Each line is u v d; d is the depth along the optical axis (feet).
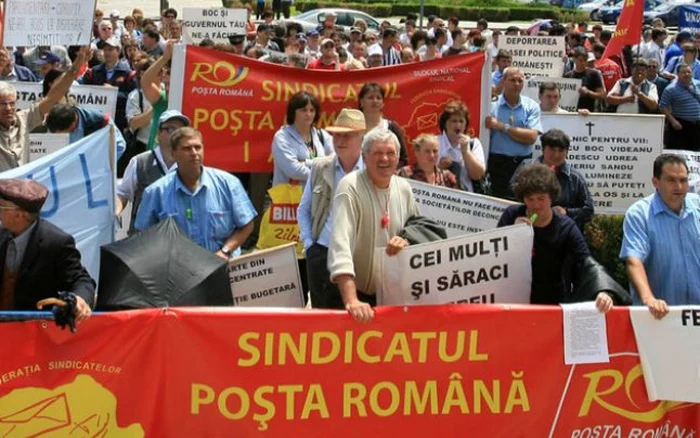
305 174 27.32
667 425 18.48
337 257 18.28
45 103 28.68
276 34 70.23
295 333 17.38
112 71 44.27
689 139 51.57
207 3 149.18
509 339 17.88
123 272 18.13
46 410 16.81
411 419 17.79
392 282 18.37
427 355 17.72
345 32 82.17
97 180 21.63
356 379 17.60
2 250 17.37
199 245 19.33
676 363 18.20
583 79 50.39
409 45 69.67
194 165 21.24
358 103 31.81
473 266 18.52
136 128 36.27
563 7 161.07
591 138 34.65
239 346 17.26
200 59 31.07
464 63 32.55
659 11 142.31
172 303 17.88
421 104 32.45
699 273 21.12
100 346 16.89
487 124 32.96
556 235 19.47
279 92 31.45
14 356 16.67
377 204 19.24
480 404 17.90
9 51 44.93
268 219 27.25
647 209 21.25
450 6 156.76
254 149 31.48
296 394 17.48
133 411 17.08
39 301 17.26
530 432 18.07
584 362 18.06
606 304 18.06
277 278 21.66
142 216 21.57
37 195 17.34
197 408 17.25
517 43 49.29
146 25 61.36
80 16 29.78
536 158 34.40
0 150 26.68
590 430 18.25
